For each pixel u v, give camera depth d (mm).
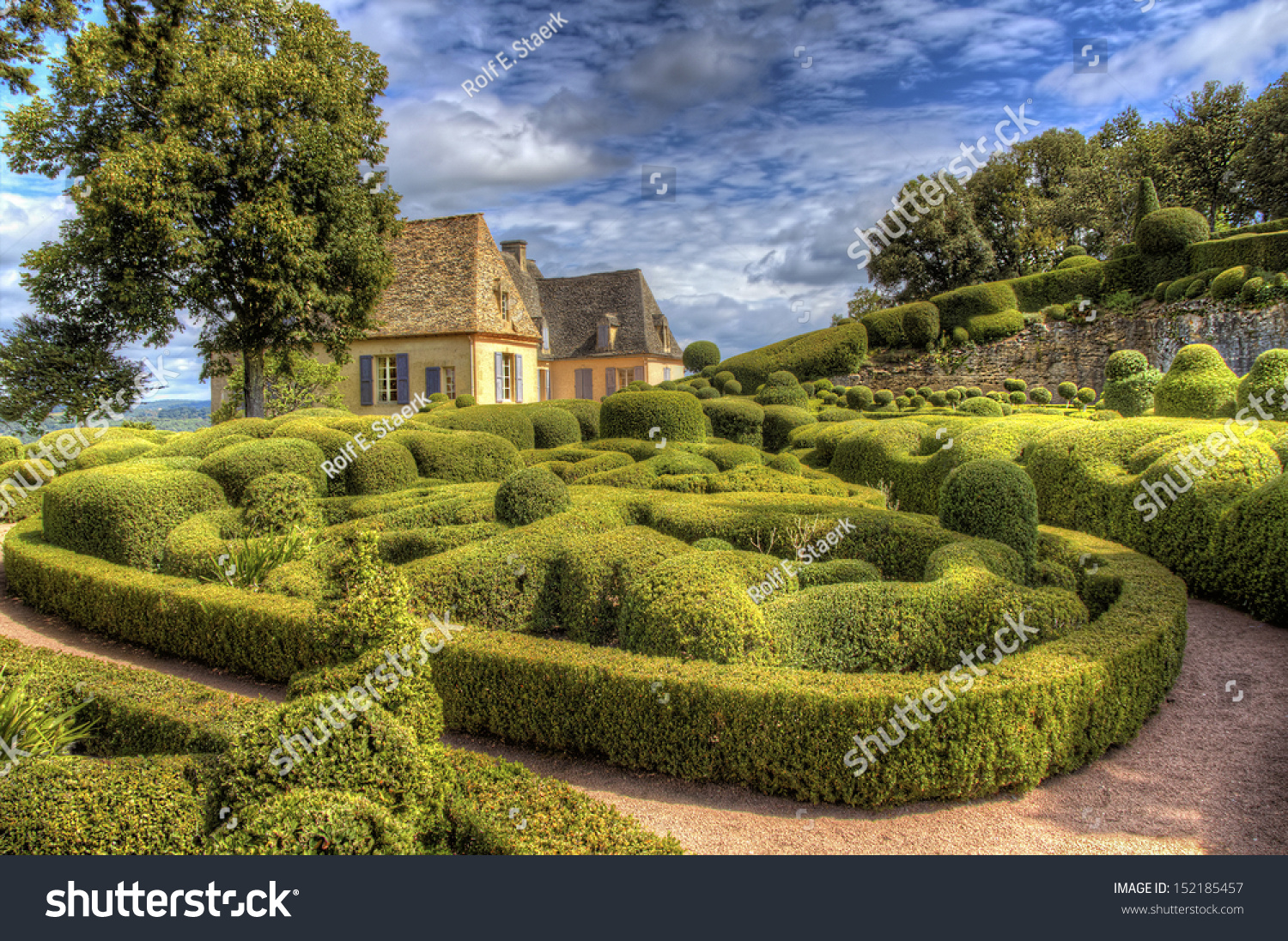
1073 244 41406
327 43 21250
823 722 4312
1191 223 30672
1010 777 4418
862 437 14352
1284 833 3982
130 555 8562
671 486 10766
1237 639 6770
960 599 5363
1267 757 4785
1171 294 29828
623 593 6281
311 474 10219
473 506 8703
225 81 18109
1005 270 41812
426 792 3441
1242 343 26547
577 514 7949
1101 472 9203
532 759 5047
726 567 5836
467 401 26516
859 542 7289
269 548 7824
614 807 3684
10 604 9227
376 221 22984
